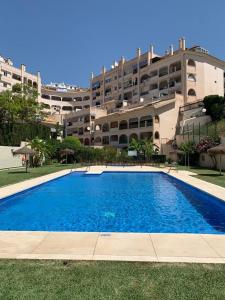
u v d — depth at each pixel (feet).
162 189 63.16
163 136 167.22
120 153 152.46
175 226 31.50
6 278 15.15
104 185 69.92
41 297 13.24
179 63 187.52
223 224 32.45
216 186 55.06
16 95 163.73
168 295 13.42
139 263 17.30
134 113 181.47
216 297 13.24
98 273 15.76
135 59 229.25
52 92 311.27
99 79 276.21
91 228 30.63
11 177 72.18
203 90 186.60
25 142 126.00
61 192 59.00
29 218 35.99
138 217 36.47
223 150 77.82
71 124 255.09
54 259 17.97
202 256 18.58
